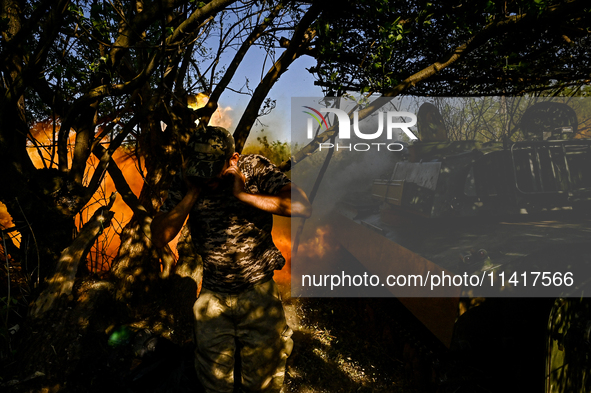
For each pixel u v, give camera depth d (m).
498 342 2.64
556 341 2.55
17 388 2.43
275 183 2.17
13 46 2.71
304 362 3.74
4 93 2.99
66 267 3.01
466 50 3.38
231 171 2.04
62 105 3.55
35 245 3.15
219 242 2.24
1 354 2.64
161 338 2.73
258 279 2.33
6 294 3.29
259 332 2.34
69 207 3.23
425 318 3.00
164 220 2.11
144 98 4.16
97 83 3.20
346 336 4.42
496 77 4.21
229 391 2.38
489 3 3.00
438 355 3.03
